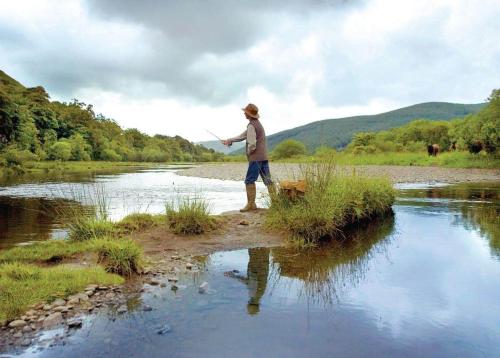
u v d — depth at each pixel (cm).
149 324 344
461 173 2483
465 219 880
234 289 437
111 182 2100
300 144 5347
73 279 445
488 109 3178
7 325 344
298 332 326
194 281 468
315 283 457
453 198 1273
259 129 845
